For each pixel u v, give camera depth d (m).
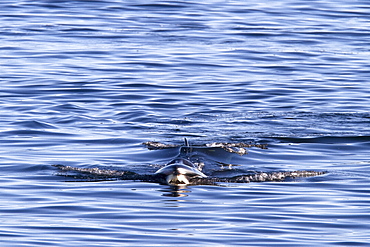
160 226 33.91
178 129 57.16
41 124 57.66
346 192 40.09
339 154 50.28
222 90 70.75
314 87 72.06
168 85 72.25
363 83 73.75
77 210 36.47
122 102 65.94
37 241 31.52
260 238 32.09
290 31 99.00
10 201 37.94
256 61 83.06
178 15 109.12
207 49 88.44
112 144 52.28
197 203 37.97
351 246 31.03
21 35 93.62
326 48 90.06
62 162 46.78
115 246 30.94
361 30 100.00
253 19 106.94
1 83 71.06
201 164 46.94
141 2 119.06
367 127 58.00
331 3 120.88
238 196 39.44
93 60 82.12
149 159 48.22
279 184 42.19
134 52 86.06
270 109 64.12
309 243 31.42
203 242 31.55
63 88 70.19
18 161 46.78
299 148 51.84
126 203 37.88
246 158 48.84
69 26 100.06
